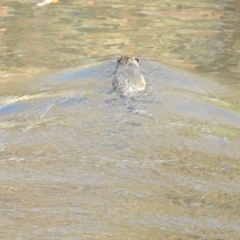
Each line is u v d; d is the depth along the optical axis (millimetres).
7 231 18328
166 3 44156
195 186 21250
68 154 23125
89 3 43656
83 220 19016
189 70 32812
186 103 27734
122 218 19188
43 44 36344
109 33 38219
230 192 21016
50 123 25406
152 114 26188
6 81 30844
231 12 42312
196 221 19172
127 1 44375
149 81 30141
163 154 23234
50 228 18531
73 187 21047
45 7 42469
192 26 39656
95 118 25625
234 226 18984
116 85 28641
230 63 34281
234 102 29062
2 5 42562
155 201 20328
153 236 18219
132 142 23922
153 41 37125
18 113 26609
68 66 32875
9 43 36344
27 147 23641
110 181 21500
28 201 20125
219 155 23438
